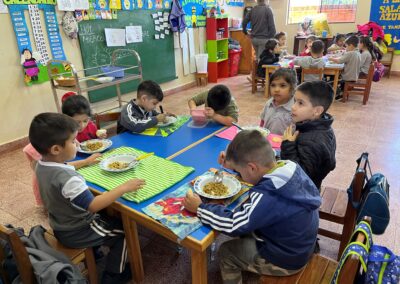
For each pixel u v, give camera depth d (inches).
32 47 132.4
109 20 163.0
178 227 41.8
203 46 247.8
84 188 47.5
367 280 35.8
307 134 57.6
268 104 82.7
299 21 296.7
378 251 36.8
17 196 97.7
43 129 46.5
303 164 55.8
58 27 140.3
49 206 50.5
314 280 46.3
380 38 243.6
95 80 137.4
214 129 77.9
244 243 49.0
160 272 67.0
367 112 168.2
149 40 191.9
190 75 238.7
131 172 56.2
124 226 57.1
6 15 122.7
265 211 41.4
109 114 88.4
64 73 136.6
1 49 123.7
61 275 45.0
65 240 53.1
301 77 183.2
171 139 72.3
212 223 41.7
